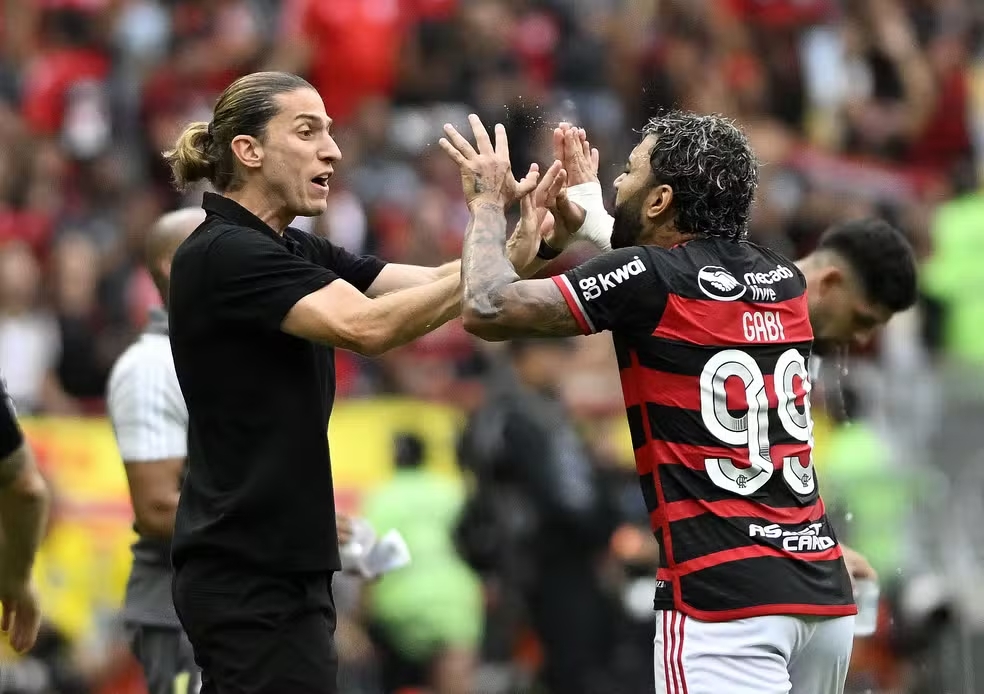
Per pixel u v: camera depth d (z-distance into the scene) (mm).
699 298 14484
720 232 14938
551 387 29094
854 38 47750
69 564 27016
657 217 14992
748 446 14422
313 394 14898
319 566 14844
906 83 47031
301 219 37531
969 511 27828
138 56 44781
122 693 26750
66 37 44688
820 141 47375
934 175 46188
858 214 39875
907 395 31000
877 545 26250
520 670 27797
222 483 14773
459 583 27375
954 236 38938
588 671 27781
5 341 34531
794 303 15102
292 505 14703
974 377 31203
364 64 44531
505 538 27812
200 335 14672
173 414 17688
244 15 46344
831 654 15031
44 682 26219
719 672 14148
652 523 14711
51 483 27469
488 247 14508
